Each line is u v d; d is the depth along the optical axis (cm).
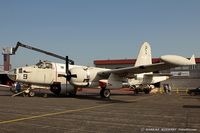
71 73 2261
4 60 6500
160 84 5162
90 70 2320
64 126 931
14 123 984
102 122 1016
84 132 835
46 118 1108
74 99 2169
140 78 3009
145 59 3098
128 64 6059
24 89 2547
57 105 1638
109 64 6206
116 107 1555
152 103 1862
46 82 2422
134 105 1694
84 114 1239
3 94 2756
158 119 1094
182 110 1420
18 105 1611
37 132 830
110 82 2336
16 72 2341
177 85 5225
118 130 867
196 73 5181
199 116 1183
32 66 2417
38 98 2234
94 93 3297
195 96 2859
